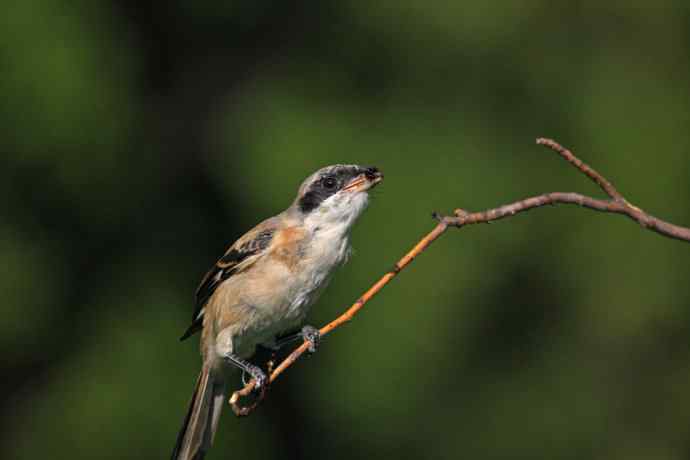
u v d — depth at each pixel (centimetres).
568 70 1480
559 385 1423
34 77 1396
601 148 1430
